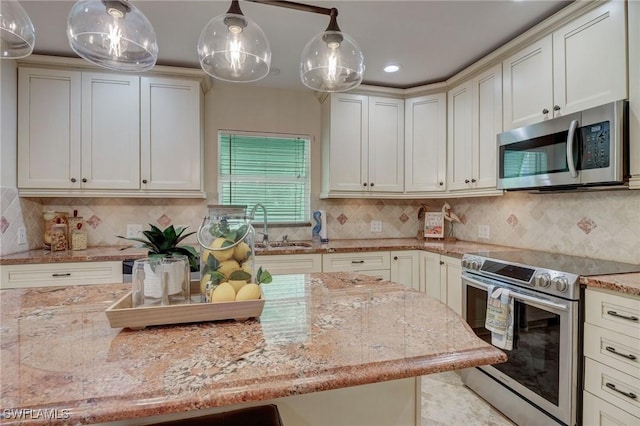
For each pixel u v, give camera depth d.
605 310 1.46
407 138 3.18
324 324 0.92
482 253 2.30
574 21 1.87
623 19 1.63
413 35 2.26
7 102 2.30
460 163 2.84
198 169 2.74
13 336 0.83
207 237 0.99
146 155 2.63
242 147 3.22
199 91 2.77
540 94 2.08
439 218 3.33
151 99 2.65
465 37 2.29
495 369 1.98
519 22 2.10
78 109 2.51
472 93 2.71
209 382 0.62
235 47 1.32
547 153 1.93
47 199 2.72
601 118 1.64
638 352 1.34
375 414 0.99
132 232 2.88
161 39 2.30
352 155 3.09
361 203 3.48
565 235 2.25
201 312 0.90
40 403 0.55
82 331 0.86
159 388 0.60
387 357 0.72
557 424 1.61
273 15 2.02
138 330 0.87
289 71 2.87
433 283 2.74
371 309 1.05
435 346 0.78
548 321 1.67
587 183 1.71
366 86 3.08
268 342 0.79
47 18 2.01
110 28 1.19
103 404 0.55
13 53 1.37
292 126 3.33
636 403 1.34
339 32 1.38
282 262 2.64
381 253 2.86
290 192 3.35
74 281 2.24
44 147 2.45
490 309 1.94
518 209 2.63
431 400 2.08
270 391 0.61
